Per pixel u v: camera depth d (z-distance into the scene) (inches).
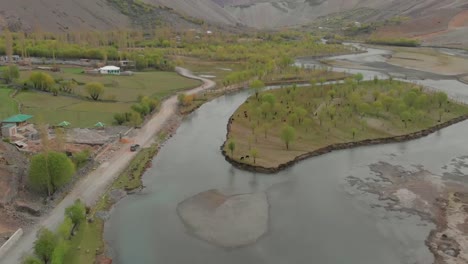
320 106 5551.2
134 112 4911.4
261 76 7524.6
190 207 3110.2
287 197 3299.7
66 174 3105.3
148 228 2832.2
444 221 2940.5
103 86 6181.1
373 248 2628.0
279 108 5349.4
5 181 2933.1
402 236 2760.8
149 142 4402.1
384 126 4963.1
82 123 4815.5
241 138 4539.9
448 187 3476.9
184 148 4338.1
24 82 6136.8
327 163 3996.1
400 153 4274.1
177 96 6323.8
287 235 2755.9
